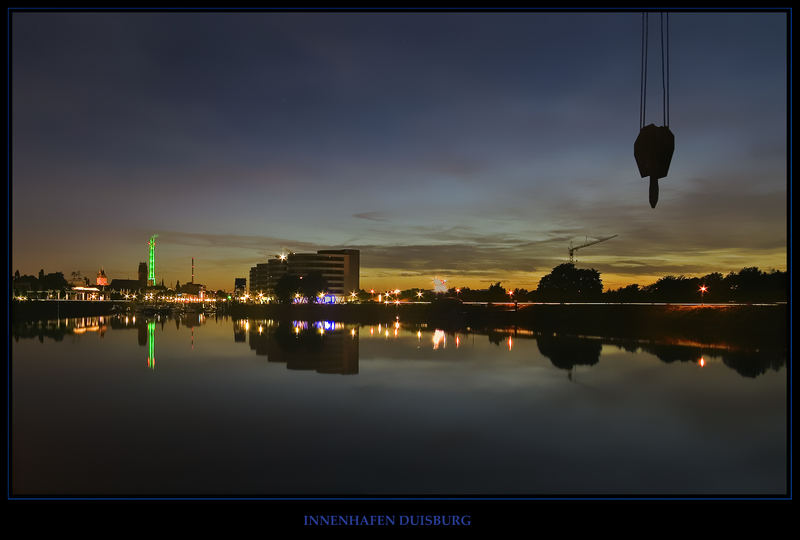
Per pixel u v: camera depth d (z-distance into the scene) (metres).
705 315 59.22
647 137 10.41
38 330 79.12
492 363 34.78
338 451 15.30
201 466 13.95
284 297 168.62
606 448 15.69
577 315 77.56
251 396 23.30
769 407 21.08
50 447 15.56
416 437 16.75
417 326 86.38
